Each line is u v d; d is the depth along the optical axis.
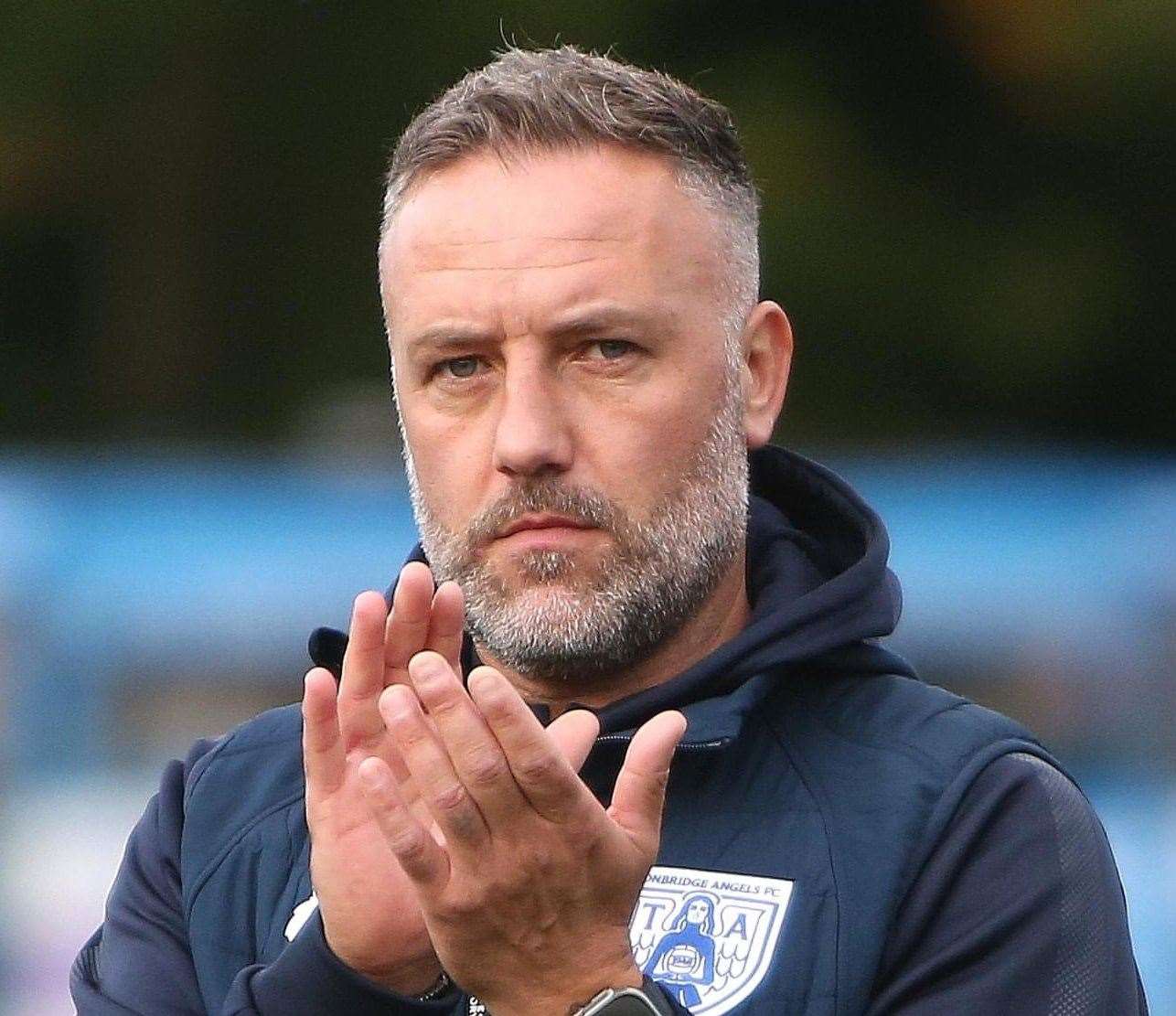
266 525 17.98
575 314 7.56
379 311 35.28
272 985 6.87
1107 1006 7.26
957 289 34.03
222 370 35.50
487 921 6.37
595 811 6.29
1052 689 16.59
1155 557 16.83
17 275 35.69
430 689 6.18
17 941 16.48
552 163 7.73
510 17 33.62
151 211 35.59
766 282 33.94
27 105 34.78
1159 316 34.09
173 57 34.84
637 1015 6.39
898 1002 7.15
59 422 35.38
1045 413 34.25
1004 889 7.28
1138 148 34.19
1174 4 33.47
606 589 7.62
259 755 8.51
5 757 16.86
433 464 7.80
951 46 34.09
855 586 8.03
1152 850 16.16
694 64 33.53
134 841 8.63
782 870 7.42
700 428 7.79
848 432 33.84
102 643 17.30
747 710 7.66
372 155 34.94
